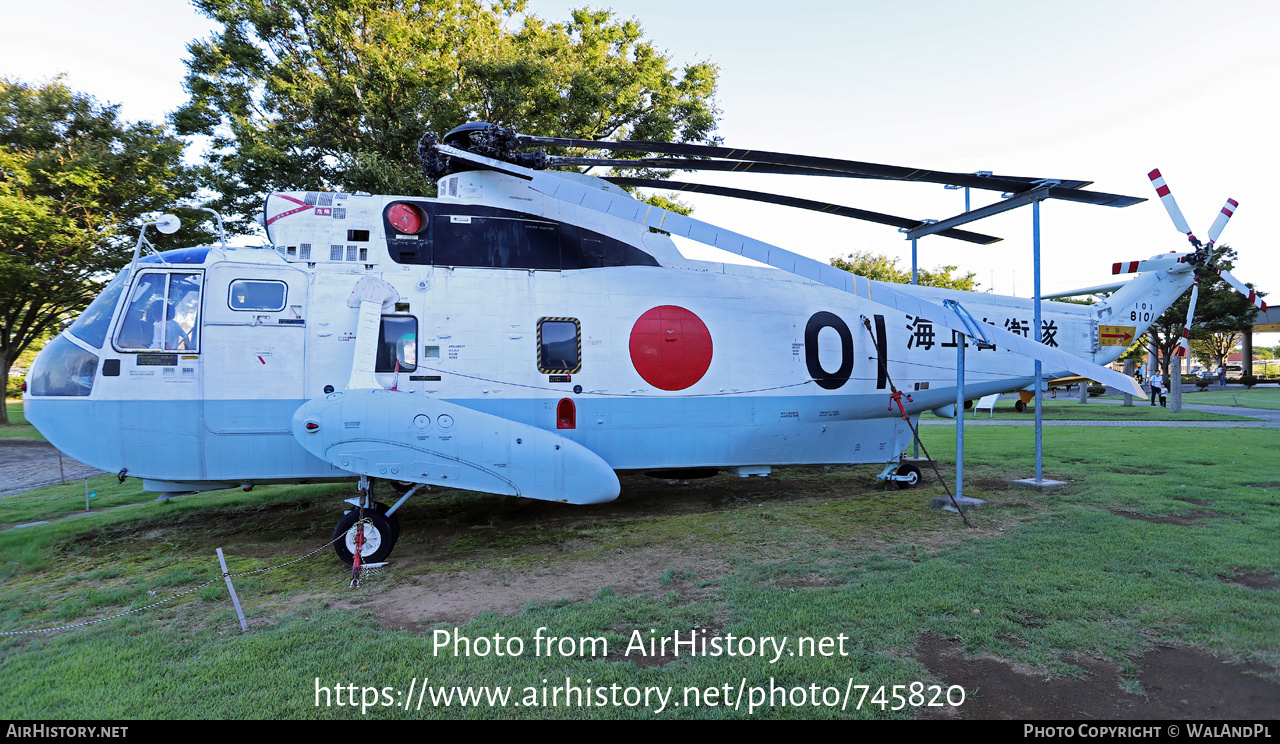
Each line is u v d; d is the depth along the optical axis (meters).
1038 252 8.34
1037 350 7.01
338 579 5.67
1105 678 3.58
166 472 6.36
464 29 18.28
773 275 8.54
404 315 6.75
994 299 9.87
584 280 7.44
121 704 3.43
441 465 6.15
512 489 6.39
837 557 5.91
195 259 6.50
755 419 8.01
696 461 7.89
